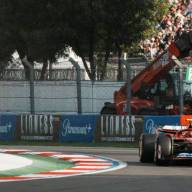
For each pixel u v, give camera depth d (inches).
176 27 5452.8
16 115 2706.7
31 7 4269.2
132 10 4165.8
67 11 4116.6
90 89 3698.3
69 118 2623.0
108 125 2566.4
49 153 2073.1
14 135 2704.2
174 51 2898.6
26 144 2588.6
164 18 5216.5
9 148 2324.1
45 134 2655.0
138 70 3688.5
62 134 2632.9
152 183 1278.3
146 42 5103.3
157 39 5216.5
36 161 1781.5
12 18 4421.8
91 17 4099.4
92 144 2564.0
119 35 4249.5
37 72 4067.4
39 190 1178.6
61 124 2635.3
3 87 3774.6
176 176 1407.5
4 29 4505.4
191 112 2923.2
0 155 1943.9
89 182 1300.4
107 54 4404.5
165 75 3019.2
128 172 1501.0
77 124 2613.2
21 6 4308.6
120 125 2549.2
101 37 4276.6
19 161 1765.5
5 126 2726.4
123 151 2218.3
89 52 4330.7
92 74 3964.1
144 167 1625.2
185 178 1366.9
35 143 2625.5
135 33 4276.6
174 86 3006.9
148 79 3038.9
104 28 4173.2
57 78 4003.4
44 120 2659.9
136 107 3063.5
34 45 4274.1
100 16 4084.6
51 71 4003.4
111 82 3654.0
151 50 5162.4
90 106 3718.0
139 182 1295.5
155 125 2487.7
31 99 2672.2
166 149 1615.4
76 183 1284.4
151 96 3051.2
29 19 4323.3
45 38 4183.1
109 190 1173.7
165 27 5378.9
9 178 1389.0
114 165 1689.2
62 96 3769.7
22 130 2691.9
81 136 2605.8
